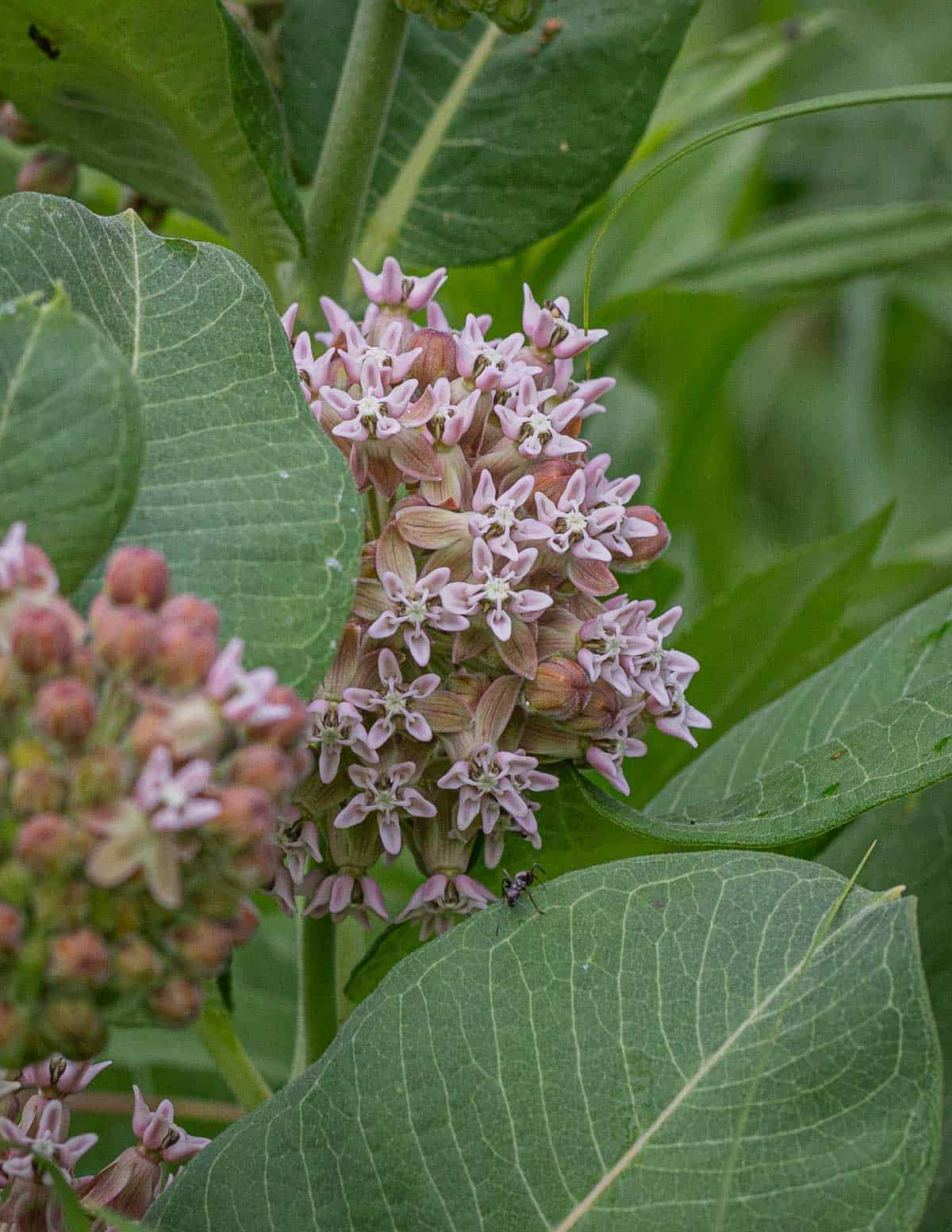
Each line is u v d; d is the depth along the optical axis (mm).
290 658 419
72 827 390
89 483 405
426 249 553
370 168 522
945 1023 495
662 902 433
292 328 470
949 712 460
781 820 459
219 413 432
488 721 456
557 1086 427
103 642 395
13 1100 440
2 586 397
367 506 470
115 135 521
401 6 506
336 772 454
